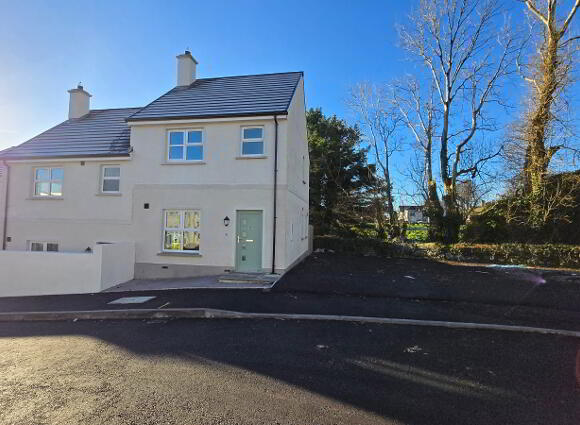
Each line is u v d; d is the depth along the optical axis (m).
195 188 12.77
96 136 15.30
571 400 3.99
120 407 3.79
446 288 10.39
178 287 10.69
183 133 13.15
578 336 6.23
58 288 11.18
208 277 12.18
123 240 13.27
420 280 11.69
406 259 17.64
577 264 15.01
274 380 4.46
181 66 16.05
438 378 4.54
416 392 4.16
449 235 19.97
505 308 8.21
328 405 3.84
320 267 14.36
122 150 13.79
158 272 12.88
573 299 9.12
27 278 11.42
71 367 4.95
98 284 10.88
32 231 14.30
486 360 5.14
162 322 7.32
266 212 12.19
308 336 6.24
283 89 14.15
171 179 13.01
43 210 14.26
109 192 13.62
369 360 5.13
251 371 4.74
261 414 3.64
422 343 5.86
